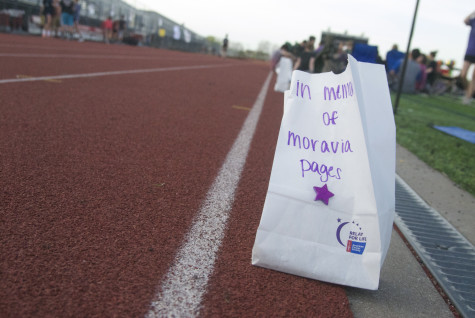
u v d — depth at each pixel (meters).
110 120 3.89
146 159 2.88
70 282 1.39
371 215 1.58
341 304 1.52
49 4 17.28
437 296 1.69
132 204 2.09
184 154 3.14
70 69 7.47
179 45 41.81
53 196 2.05
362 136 1.58
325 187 1.63
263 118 5.39
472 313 1.56
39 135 3.08
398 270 1.87
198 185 2.52
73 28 20.48
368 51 5.14
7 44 10.74
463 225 2.57
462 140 5.84
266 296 1.49
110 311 1.27
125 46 24.98
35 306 1.25
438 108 10.41
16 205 1.90
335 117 1.66
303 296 1.53
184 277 1.52
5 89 4.61
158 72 9.65
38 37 17.20
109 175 2.46
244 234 1.96
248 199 2.42
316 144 1.67
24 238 1.63
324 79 1.72
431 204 2.91
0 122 3.26
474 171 4.00
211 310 1.35
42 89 4.97
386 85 1.68
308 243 1.64
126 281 1.44
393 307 1.56
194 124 4.29
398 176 3.56
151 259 1.61
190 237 1.84
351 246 1.62
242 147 3.63
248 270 1.64
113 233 1.77
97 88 5.71
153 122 4.09
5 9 16.17
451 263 1.99
